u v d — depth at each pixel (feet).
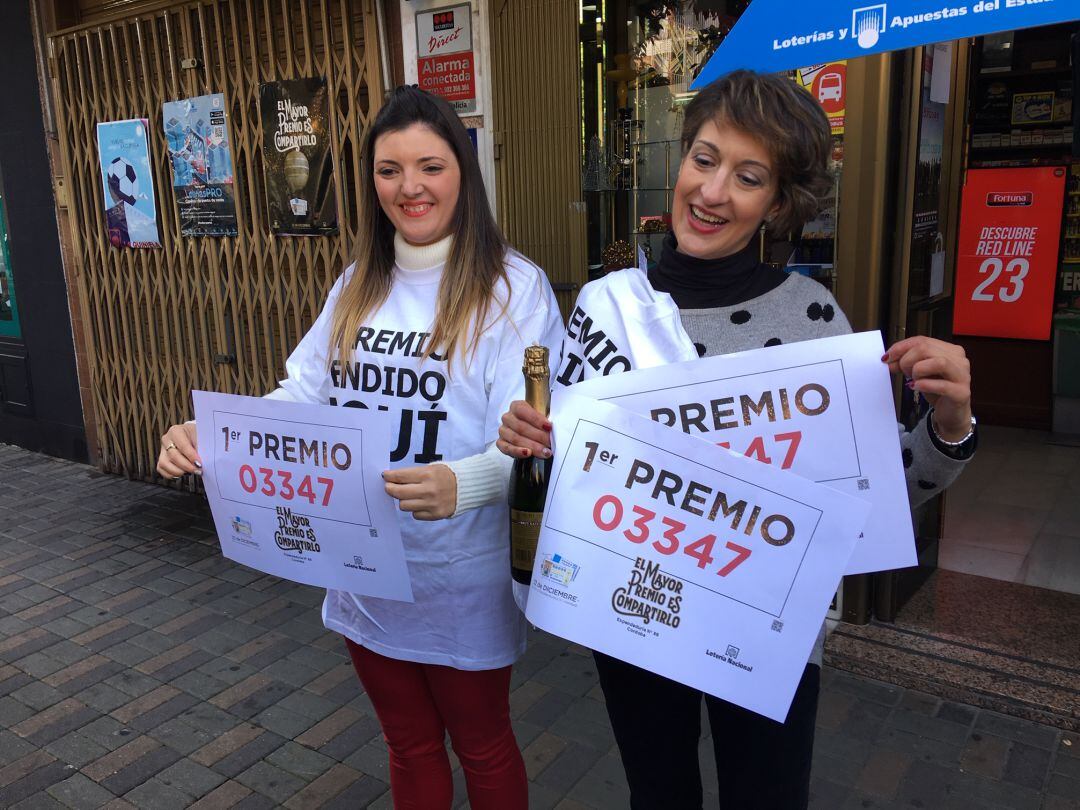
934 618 11.05
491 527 5.76
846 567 4.33
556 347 5.75
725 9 10.98
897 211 9.59
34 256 19.38
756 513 4.22
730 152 4.45
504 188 12.48
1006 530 14.07
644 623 4.45
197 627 12.06
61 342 19.53
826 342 4.29
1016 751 8.78
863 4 6.91
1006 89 19.48
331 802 8.41
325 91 13.76
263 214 15.29
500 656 5.95
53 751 9.29
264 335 15.89
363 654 6.23
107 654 11.35
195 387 17.10
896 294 9.83
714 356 4.50
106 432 19.10
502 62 12.09
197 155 15.61
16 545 15.21
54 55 17.33
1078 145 8.02
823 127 4.48
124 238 17.21
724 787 5.17
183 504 17.15
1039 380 19.44
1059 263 18.97
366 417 5.12
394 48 13.10
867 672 10.15
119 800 8.49
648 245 12.18
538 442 4.58
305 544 5.63
